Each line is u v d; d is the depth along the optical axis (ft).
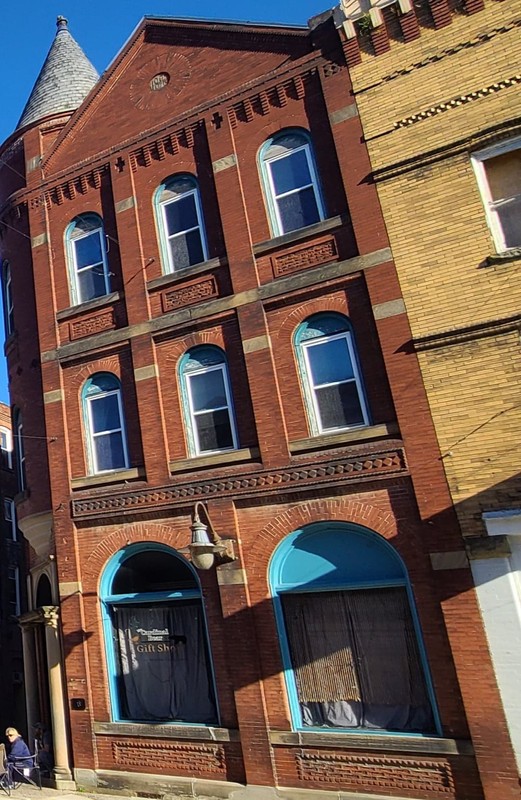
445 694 30.22
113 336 42.83
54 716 39.83
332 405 36.37
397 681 32.04
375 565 33.50
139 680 38.60
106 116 47.98
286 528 35.32
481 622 29.76
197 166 43.16
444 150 35.09
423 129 36.01
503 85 34.40
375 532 33.22
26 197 49.24
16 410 51.88
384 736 31.01
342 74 38.93
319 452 35.45
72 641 39.88
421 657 31.45
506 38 34.73
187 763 35.45
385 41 37.88
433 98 36.06
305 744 32.53
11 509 89.25
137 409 41.39
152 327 41.55
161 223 43.88
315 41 40.29
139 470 40.34
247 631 34.88
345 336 36.81
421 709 31.24
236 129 42.16
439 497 31.86
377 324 35.04
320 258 37.86
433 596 31.30
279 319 38.19
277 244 38.93
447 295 33.73
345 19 38.86
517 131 33.45
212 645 36.11
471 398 32.19
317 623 34.40
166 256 43.27
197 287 41.19
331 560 34.53
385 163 36.65
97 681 38.96
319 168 39.14
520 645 28.81
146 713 37.91
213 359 40.29
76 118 48.88
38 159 49.96
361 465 33.88
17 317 50.03
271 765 32.89
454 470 31.81
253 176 40.83
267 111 41.34
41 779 40.06
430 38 36.68
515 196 33.91
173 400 40.47
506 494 30.53
